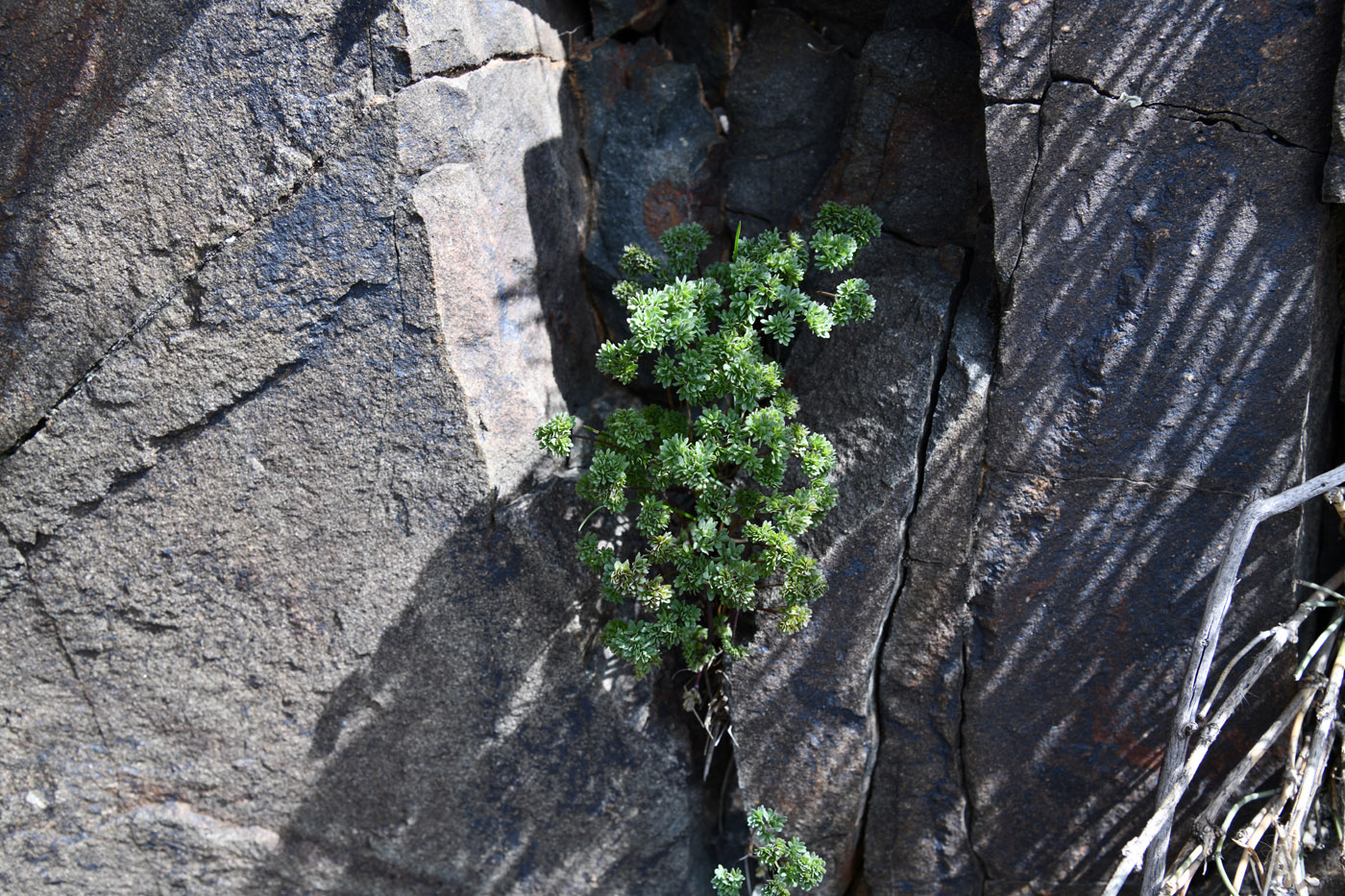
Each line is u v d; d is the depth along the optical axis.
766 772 2.71
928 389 2.43
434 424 2.47
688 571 2.37
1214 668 2.45
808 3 2.79
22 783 2.81
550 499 2.58
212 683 2.73
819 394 2.55
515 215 2.60
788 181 2.83
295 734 2.78
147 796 2.84
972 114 2.51
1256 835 2.27
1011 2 2.21
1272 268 2.20
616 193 2.88
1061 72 2.21
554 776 2.79
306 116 2.29
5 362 2.48
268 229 2.36
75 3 2.29
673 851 2.83
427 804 2.83
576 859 2.86
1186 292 2.25
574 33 2.88
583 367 2.91
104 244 2.40
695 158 2.87
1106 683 2.49
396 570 2.60
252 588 2.64
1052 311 2.32
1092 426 2.34
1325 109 2.11
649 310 2.27
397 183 2.30
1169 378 2.29
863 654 2.56
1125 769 2.54
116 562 2.62
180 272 2.40
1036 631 2.49
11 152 2.37
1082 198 2.26
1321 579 2.61
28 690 2.74
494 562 2.59
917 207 2.59
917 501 2.47
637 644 2.38
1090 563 2.42
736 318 2.38
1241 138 2.16
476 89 2.41
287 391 2.47
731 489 2.46
